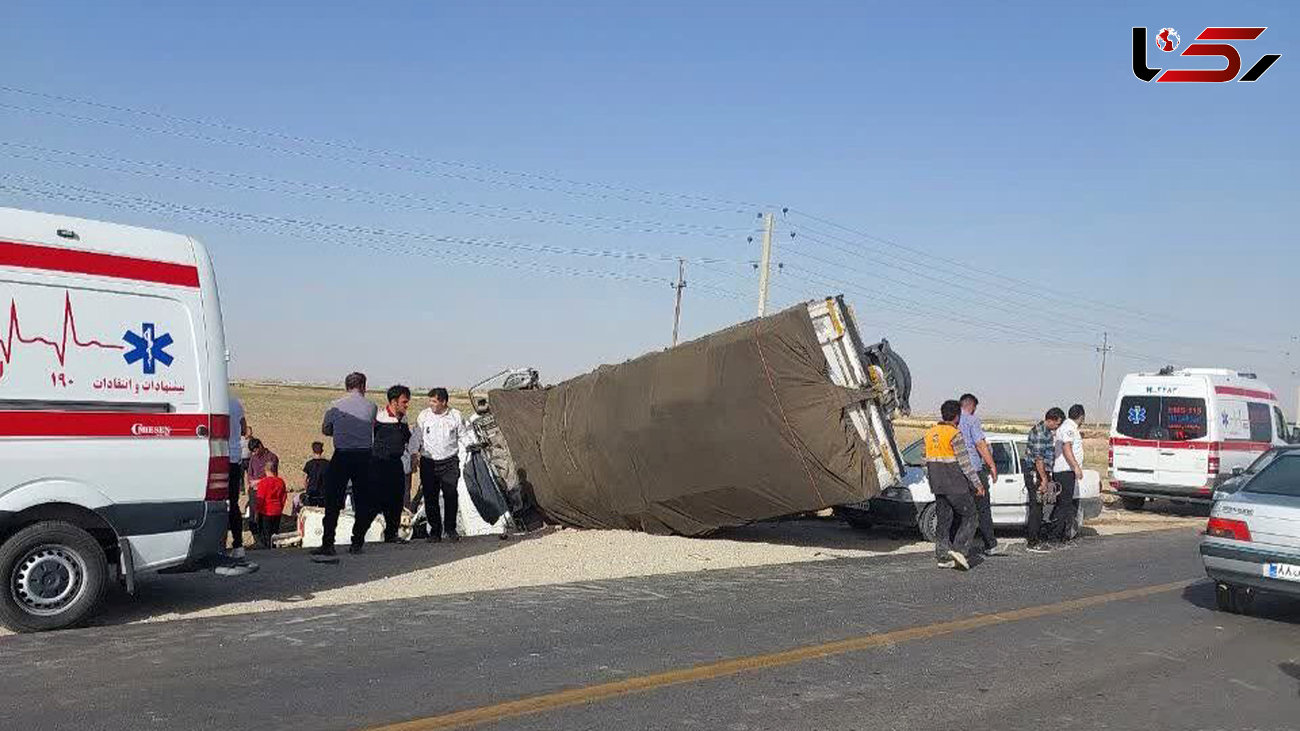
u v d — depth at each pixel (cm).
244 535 1848
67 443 802
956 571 1209
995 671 738
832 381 1327
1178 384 2170
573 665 711
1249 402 2245
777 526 1645
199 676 659
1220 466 2117
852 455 1292
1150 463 2172
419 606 913
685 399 1365
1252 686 727
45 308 801
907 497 1495
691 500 1391
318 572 1103
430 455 1388
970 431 1377
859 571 1192
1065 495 1526
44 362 796
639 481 1431
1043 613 955
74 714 577
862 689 679
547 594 988
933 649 796
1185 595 1084
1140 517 2095
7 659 697
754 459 1328
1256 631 912
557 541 1391
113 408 827
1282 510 935
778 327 1315
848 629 855
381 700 616
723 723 596
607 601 957
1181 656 809
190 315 880
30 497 783
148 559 845
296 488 2570
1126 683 720
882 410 1352
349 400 1217
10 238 790
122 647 736
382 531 1536
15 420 779
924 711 635
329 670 681
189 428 869
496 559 1217
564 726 580
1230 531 966
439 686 649
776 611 926
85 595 803
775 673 708
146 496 841
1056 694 686
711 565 1222
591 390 1500
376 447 1329
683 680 681
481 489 1542
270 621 834
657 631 827
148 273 859
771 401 1312
